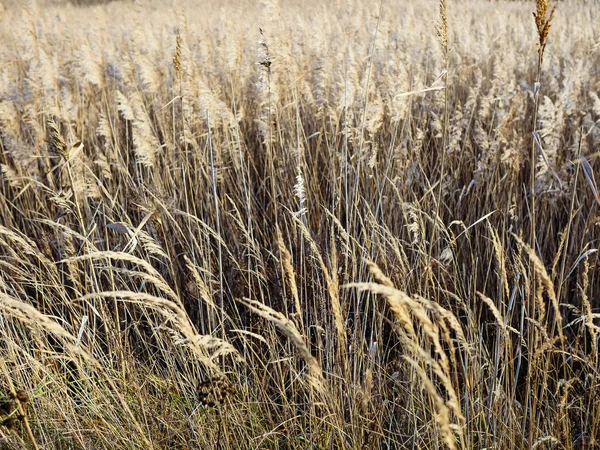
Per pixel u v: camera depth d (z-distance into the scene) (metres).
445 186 3.90
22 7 5.43
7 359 2.78
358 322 2.87
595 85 5.37
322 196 4.22
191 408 2.59
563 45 6.93
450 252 2.81
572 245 3.64
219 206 4.11
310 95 4.94
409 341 1.61
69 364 3.20
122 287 3.49
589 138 4.29
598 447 2.32
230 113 3.85
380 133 4.68
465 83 6.04
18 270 3.08
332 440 2.45
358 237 3.46
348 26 6.54
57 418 2.55
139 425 2.42
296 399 2.91
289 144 4.48
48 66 4.84
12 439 2.37
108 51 5.86
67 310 3.33
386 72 4.84
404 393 2.68
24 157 4.07
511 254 3.70
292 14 7.21
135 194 3.97
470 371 2.50
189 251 3.58
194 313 3.55
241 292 3.53
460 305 3.10
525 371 3.18
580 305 3.48
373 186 4.05
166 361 2.83
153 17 8.24
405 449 2.47
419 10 8.27
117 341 2.87
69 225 3.75
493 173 4.02
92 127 5.21
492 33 7.67
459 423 1.98
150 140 3.82
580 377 2.86
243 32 5.79
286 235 3.77
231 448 2.47
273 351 2.82
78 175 3.45
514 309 3.30
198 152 4.05
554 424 2.36
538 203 4.05
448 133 4.32
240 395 2.73
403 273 2.72
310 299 3.33
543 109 3.70
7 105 4.46
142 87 5.75
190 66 4.57
